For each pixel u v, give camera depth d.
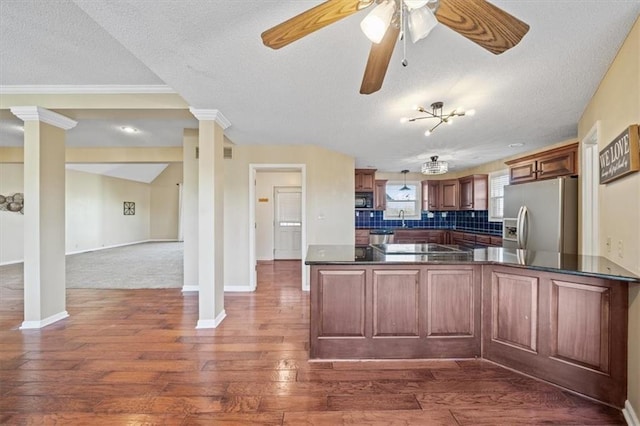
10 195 7.14
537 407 1.99
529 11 1.69
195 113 3.24
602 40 1.97
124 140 5.49
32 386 2.23
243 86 2.66
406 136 4.25
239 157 4.93
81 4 1.61
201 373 2.41
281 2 1.61
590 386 2.08
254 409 1.98
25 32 2.21
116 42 2.35
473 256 2.85
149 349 2.81
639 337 1.79
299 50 2.09
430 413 1.94
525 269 2.37
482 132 4.00
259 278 5.79
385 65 1.74
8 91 3.19
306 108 3.20
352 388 2.22
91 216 9.45
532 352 2.34
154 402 2.05
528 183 4.02
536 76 2.44
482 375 2.38
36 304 3.29
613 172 2.17
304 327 3.35
